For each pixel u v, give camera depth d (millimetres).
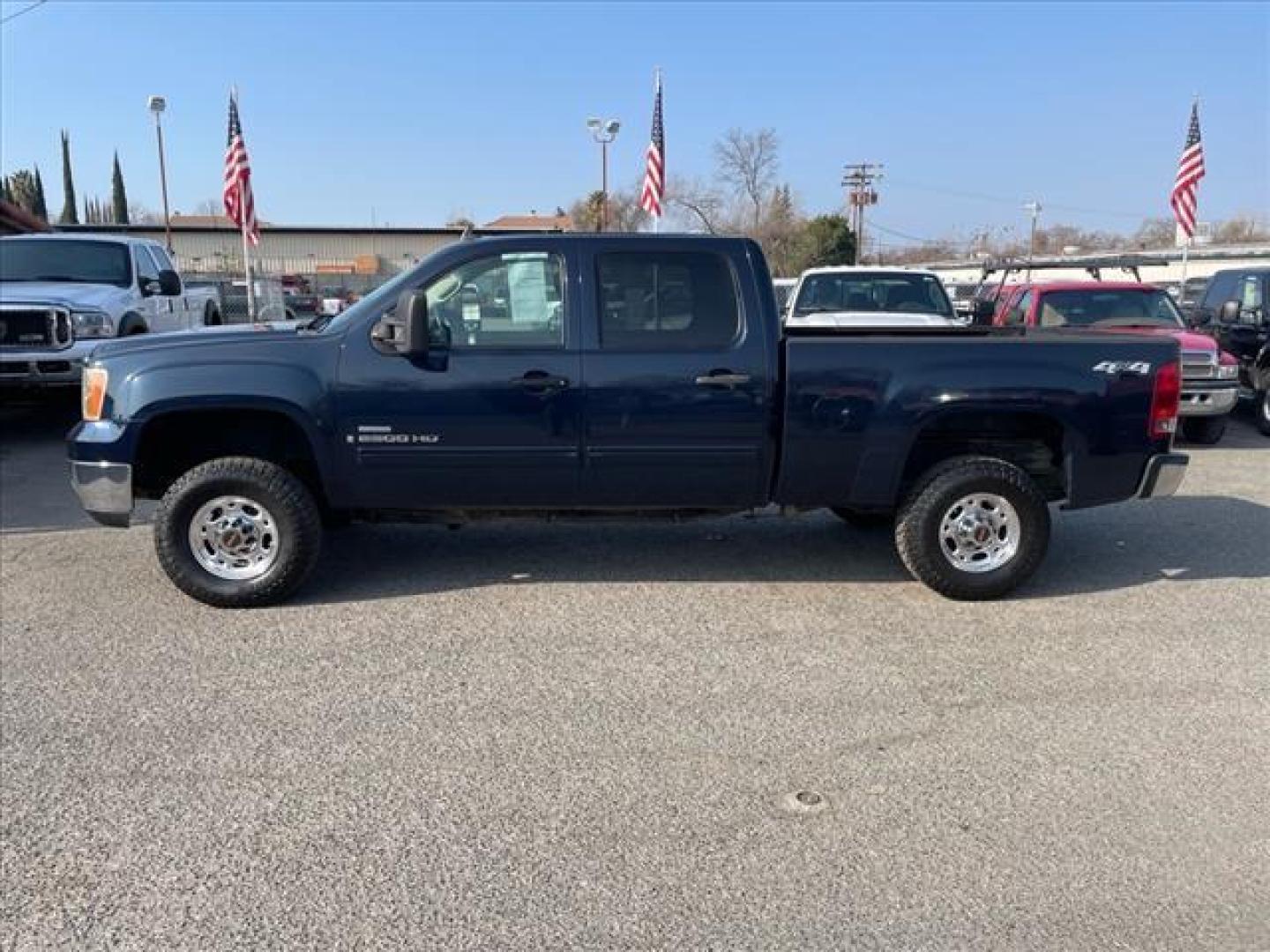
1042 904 2859
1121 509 7809
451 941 2691
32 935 2701
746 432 5316
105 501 5258
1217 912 2832
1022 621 5207
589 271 5230
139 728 3926
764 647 4820
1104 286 11961
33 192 73625
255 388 5121
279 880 2953
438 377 5184
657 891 2908
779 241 56000
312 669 4516
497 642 4867
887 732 3934
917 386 5301
